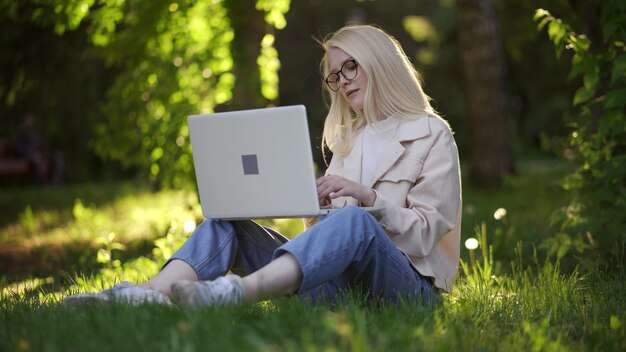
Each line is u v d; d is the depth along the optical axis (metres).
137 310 3.26
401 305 3.69
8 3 10.12
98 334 3.05
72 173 22.11
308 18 31.39
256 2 10.07
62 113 16.84
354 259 3.61
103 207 14.50
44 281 6.18
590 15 7.49
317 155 29.86
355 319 3.23
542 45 19.94
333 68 4.41
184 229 6.77
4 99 13.54
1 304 4.16
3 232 11.13
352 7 31.22
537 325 3.69
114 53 10.52
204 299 3.30
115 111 10.65
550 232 6.97
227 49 10.21
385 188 4.17
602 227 5.66
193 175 10.05
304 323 3.22
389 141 4.29
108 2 10.02
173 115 9.84
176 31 10.24
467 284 5.01
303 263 3.47
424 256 4.01
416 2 30.83
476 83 15.27
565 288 4.54
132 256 7.69
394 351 2.95
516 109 31.61
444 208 4.09
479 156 15.34
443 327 3.45
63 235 10.47
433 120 4.27
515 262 6.12
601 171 5.87
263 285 3.44
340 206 4.29
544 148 14.63
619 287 4.57
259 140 3.73
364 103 4.34
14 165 20.56
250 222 4.06
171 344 2.85
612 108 5.76
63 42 12.37
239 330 3.06
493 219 8.83
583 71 5.82
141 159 10.90
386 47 4.36
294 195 3.71
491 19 15.23
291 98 31.61
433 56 24.58
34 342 3.06
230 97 10.16
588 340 3.48
